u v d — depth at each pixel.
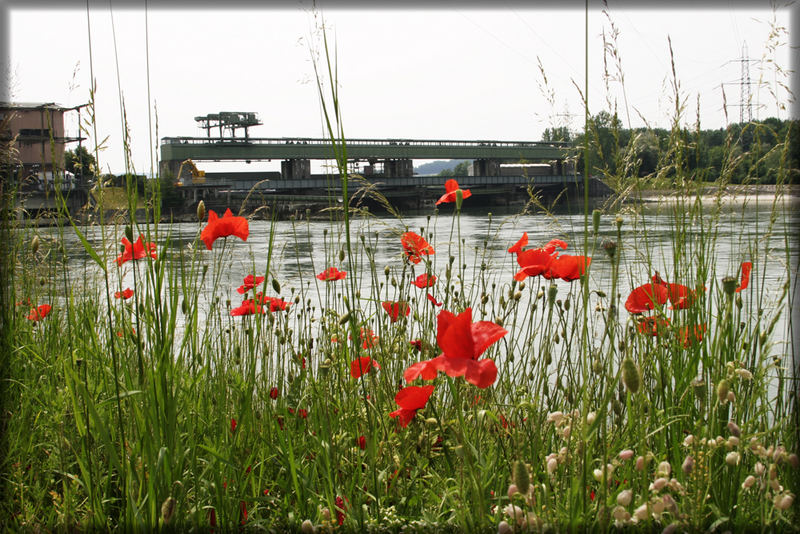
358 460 1.84
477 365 1.21
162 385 1.58
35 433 2.14
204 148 50.78
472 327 1.28
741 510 1.45
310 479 1.77
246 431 1.89
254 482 1.84
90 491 1.61
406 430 1.95
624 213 2.26
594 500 1.44
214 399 2.26
